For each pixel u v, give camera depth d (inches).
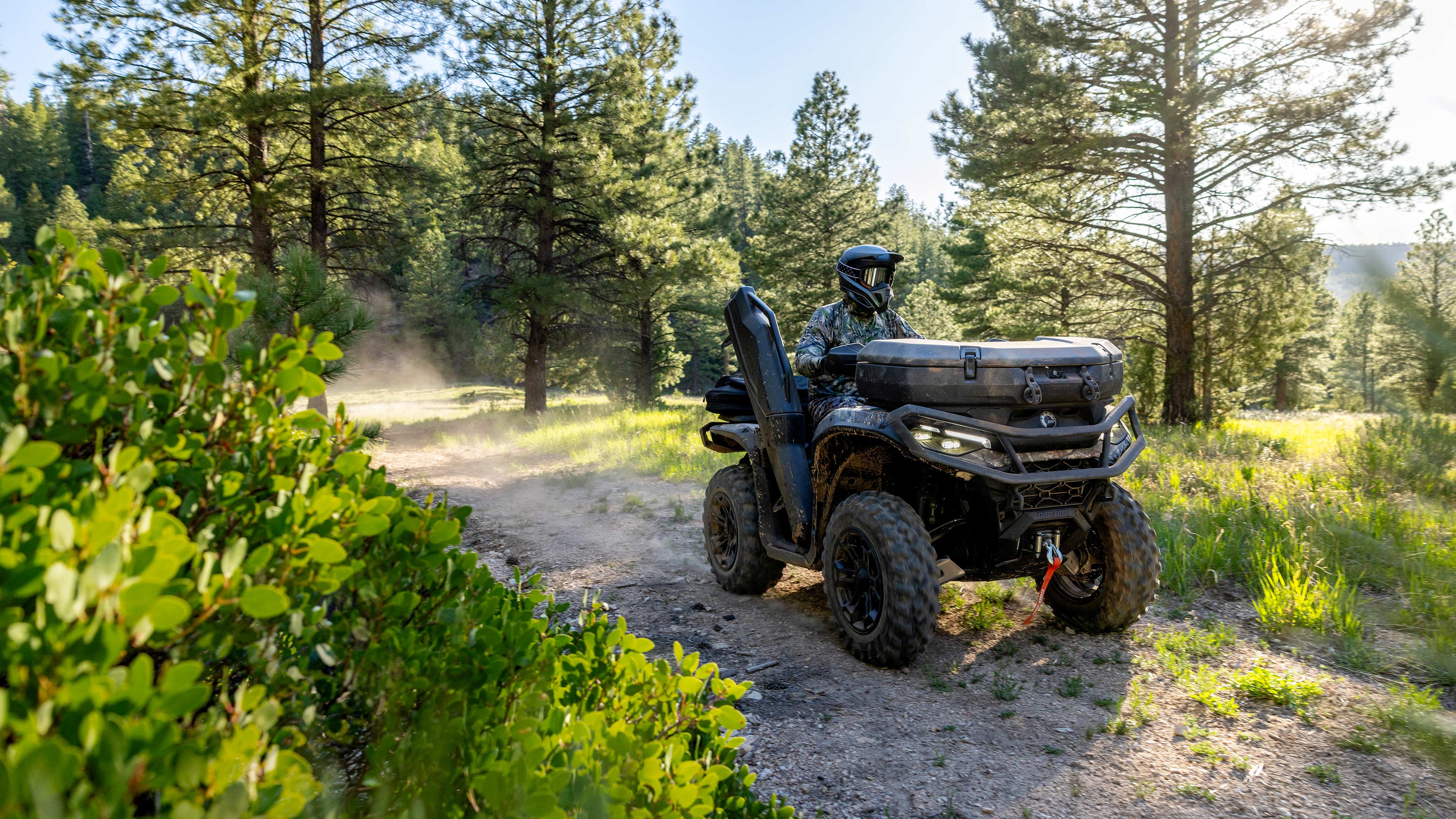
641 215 884.6
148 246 631.2
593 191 844.6
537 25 813.9
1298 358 1235.9
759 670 157.3
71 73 552.7
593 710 67.9
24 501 41.6
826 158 1273.4
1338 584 179.6
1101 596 166.7
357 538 60.4
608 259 903.7
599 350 1133.7
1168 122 564.4
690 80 892.6
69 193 2242.9
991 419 149.0
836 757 122.3
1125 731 127.0
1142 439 161.6
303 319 405.7
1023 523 150.3
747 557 200.7
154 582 37.5
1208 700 135.0
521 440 609.3
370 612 63.4
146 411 52.9
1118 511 164.6
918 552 148.3
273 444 60.4
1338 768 114.2
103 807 33.1
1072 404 151.9
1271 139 570.6
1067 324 766.5
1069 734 127.6
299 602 54.8
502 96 809.5
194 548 42.5
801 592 210.1
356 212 725.9
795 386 190.9
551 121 819.4
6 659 34.1
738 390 215.9
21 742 31.5
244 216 710.5
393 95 639.1
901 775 116.4
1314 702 134.5
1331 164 565.9
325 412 751.7
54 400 48.8
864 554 159.0
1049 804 108.0
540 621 70.9
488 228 927.7
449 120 740.7
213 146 633.0
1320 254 496.7
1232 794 108.7
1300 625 168.4
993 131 646.5
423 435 716.7
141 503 46.9
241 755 41.2
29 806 29.7
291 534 53.1
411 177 703.1
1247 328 620.4
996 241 720.3
